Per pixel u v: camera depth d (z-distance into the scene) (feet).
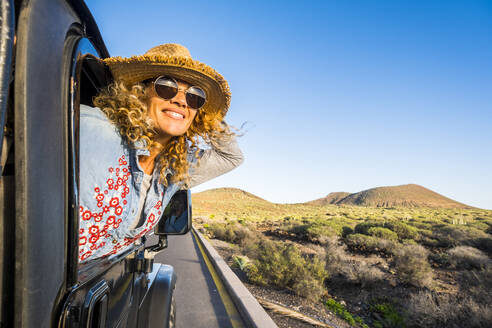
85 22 3.47
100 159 3.52
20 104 1.98
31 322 2.06
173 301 9.80
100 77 5.29
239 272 26.27
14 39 1.99
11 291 1.98
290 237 66.23
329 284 26.66
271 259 23.81
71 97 2.68
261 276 23.02
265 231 82.17
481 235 57.00
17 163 1.97
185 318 14.60
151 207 4.93
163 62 4.67
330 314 18.25
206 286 20.27
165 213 7.71
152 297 8.22
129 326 5.76
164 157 5.20
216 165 7.30
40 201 2.17
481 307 17.90
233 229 63.87
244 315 14.87
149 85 5.10
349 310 20.86
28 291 2.02
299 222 100.48
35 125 2.12
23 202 1.98
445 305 18.78
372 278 26.18
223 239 57.26
